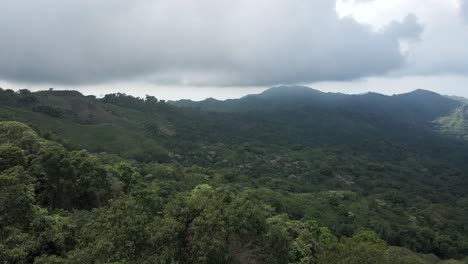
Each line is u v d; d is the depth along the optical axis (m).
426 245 87.88
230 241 21.44
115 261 19.20
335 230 80.31
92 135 124.00
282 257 21.89
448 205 132.88
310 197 105.81
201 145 165.25
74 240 26.25
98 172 46.31
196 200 23.33
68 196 42.91
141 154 120.31
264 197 87.25
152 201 24.67
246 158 154.00
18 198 25.88
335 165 163.25
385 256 20.28
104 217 23.16
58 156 43.22
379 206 111.06
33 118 116.50
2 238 23.80
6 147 40.69
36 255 23.33
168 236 20.50
